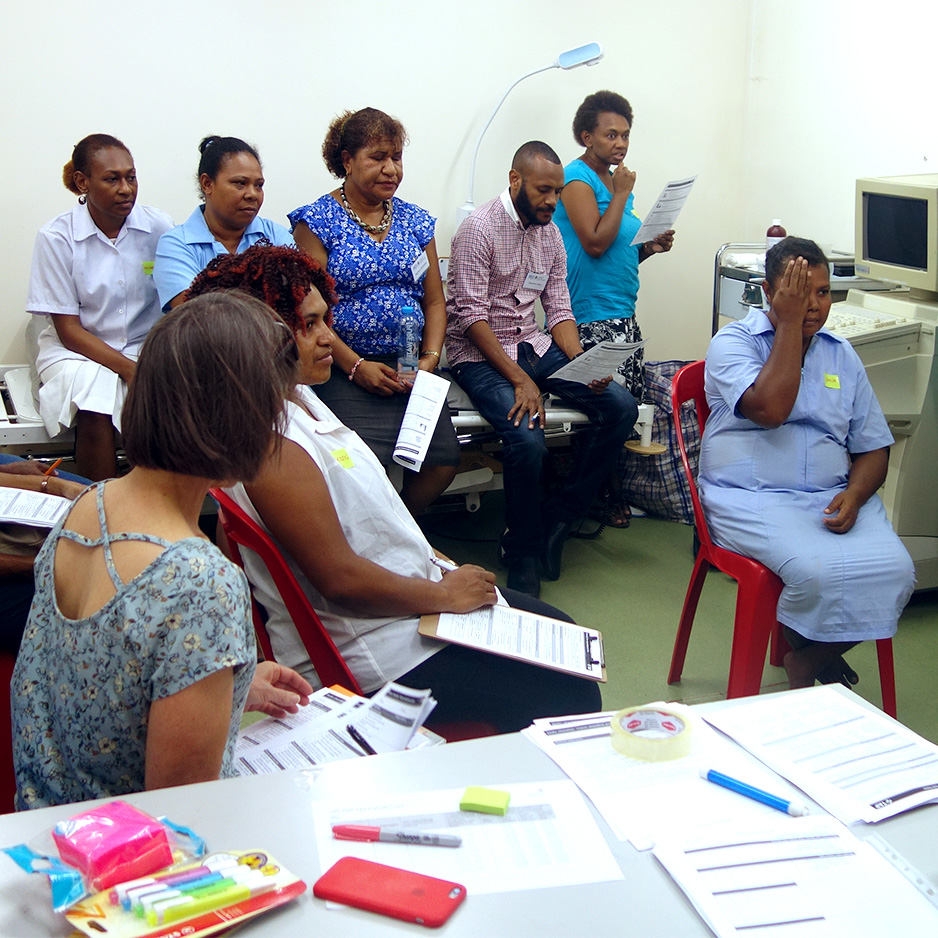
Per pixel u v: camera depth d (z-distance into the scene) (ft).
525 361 10.70
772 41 12.80
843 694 3.52
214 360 2.85
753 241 13.65
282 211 11.12
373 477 5.16
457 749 3.12
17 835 2.57
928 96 10.63
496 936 2.26
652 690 7.98
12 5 9.48
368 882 2.40
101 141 8.92
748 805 2.81
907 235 8.65
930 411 8.57
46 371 9.13
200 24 10.21
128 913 2.23
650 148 12.94
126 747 3.00
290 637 5.11
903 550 7.09
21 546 5.44
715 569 10.54
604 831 2.69
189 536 3.04
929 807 2.82
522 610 5.64
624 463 12.00
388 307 9.52
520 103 11.92
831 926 2.32
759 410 7.25
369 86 11.11
